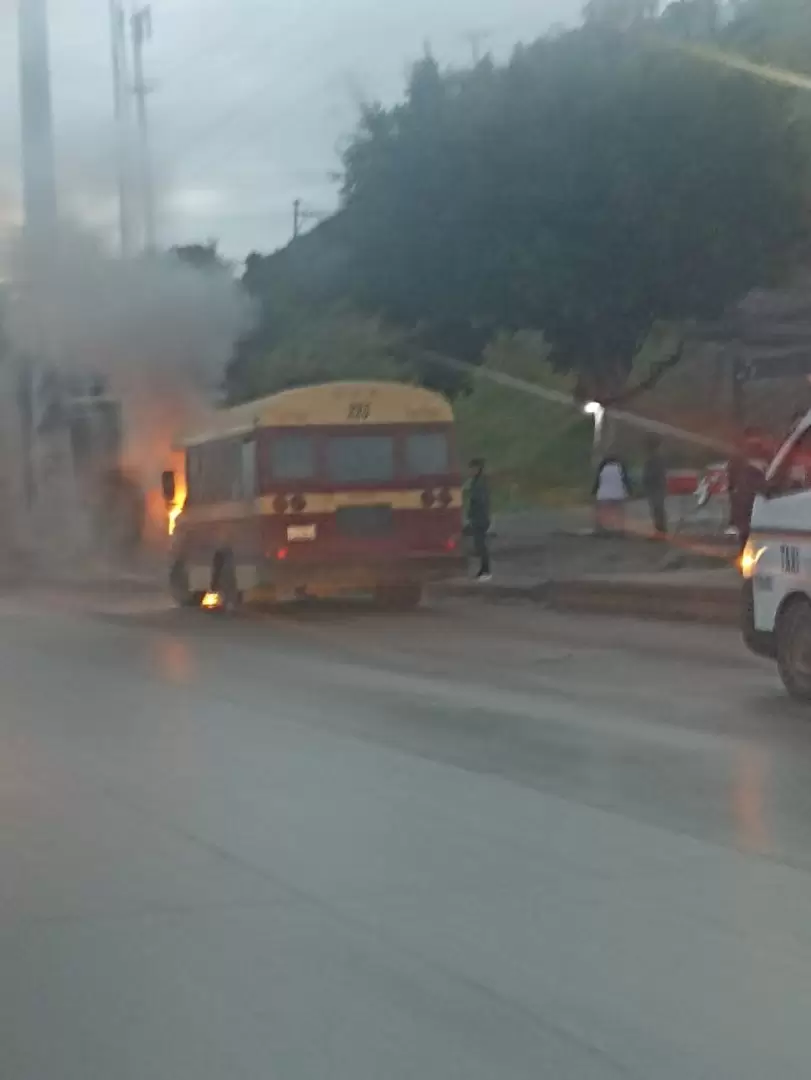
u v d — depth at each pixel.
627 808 8.49
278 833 7.98
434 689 13.51
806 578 12.05
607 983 5.59
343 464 20.67
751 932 6.21
